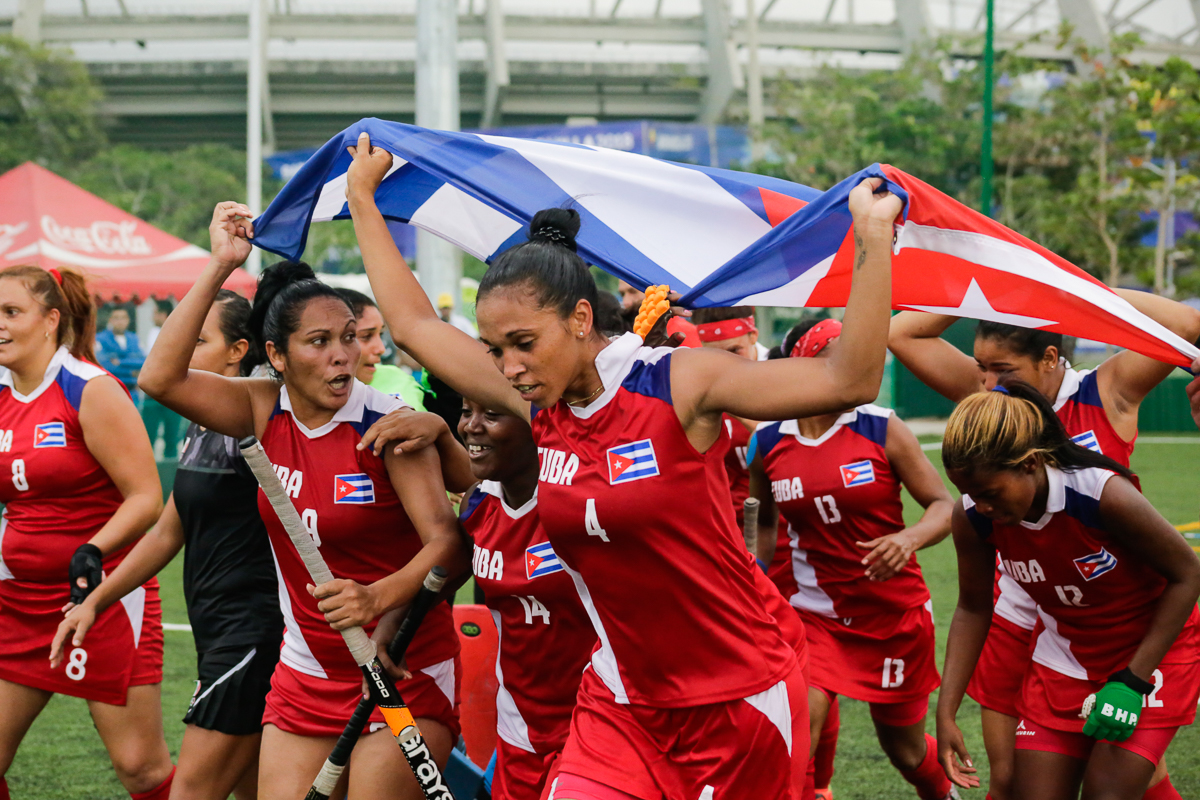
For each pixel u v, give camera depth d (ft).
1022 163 102.73
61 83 157.79
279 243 9.97
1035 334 10.25
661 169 9.22
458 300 40.83
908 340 11.82
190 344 9.23
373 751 8.89
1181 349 8.46
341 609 8.13
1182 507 35.40
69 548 11.14
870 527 12.14
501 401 8.02
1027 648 10.98
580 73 215.10
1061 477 8.99
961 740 9.62
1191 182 90.48
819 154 104.78
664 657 7.48
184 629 22.39
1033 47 158.71
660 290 7.47
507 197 8.83
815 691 11.99
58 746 15.69
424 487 8.89
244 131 233.55
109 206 40.86
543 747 8.89
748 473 12.99
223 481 10.19
